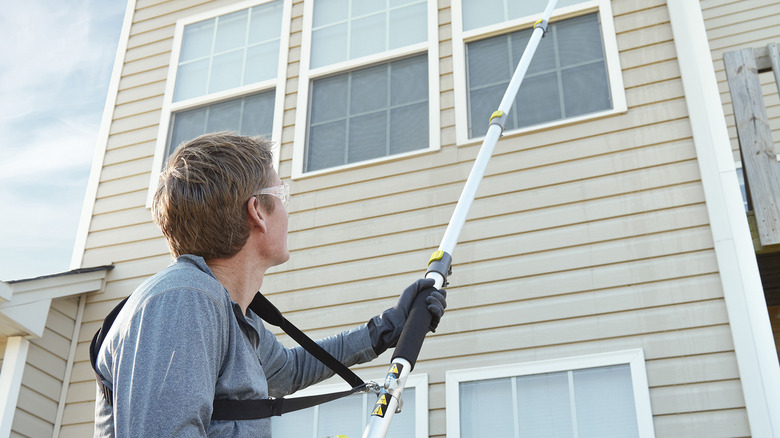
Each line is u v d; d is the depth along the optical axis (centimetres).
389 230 450
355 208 465
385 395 133
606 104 444
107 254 520
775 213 339
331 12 543
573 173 425
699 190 396
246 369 112
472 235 428
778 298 422
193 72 567
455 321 407
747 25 605
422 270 430
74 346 489
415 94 491
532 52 259
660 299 376
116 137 565
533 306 397
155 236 513
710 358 355
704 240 382
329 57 528
